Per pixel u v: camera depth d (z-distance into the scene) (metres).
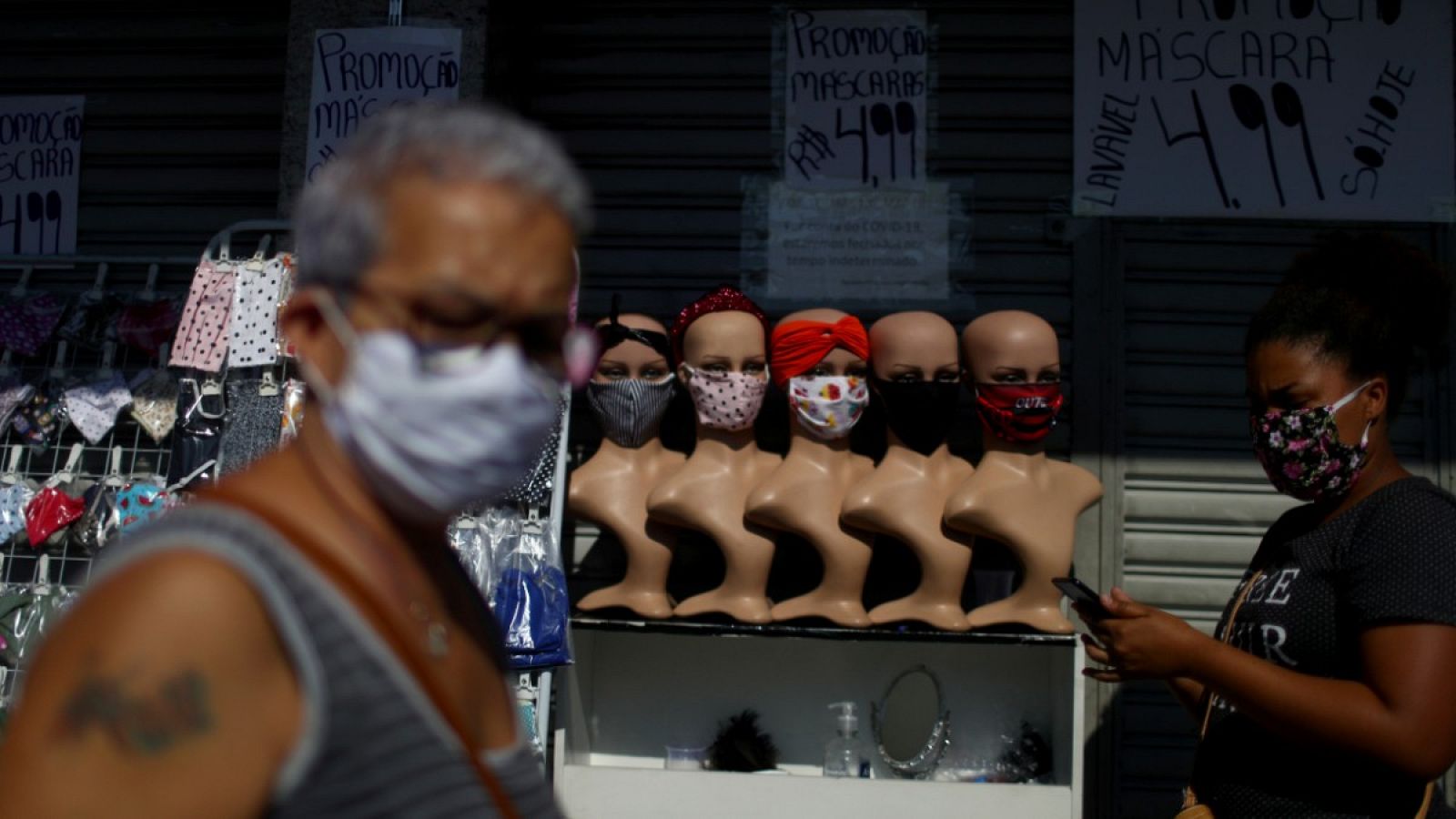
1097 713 3.56
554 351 1.13
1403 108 3.69
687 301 3.76
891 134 3.76
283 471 1.10
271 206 3.93
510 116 1.12
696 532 3.61
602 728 3.63
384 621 1.02
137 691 0.92
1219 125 3.70
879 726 3.42
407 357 1.03
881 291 3.73
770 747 3.46
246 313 3.30
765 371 3.36
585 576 3.69
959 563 3.27
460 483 1.06
